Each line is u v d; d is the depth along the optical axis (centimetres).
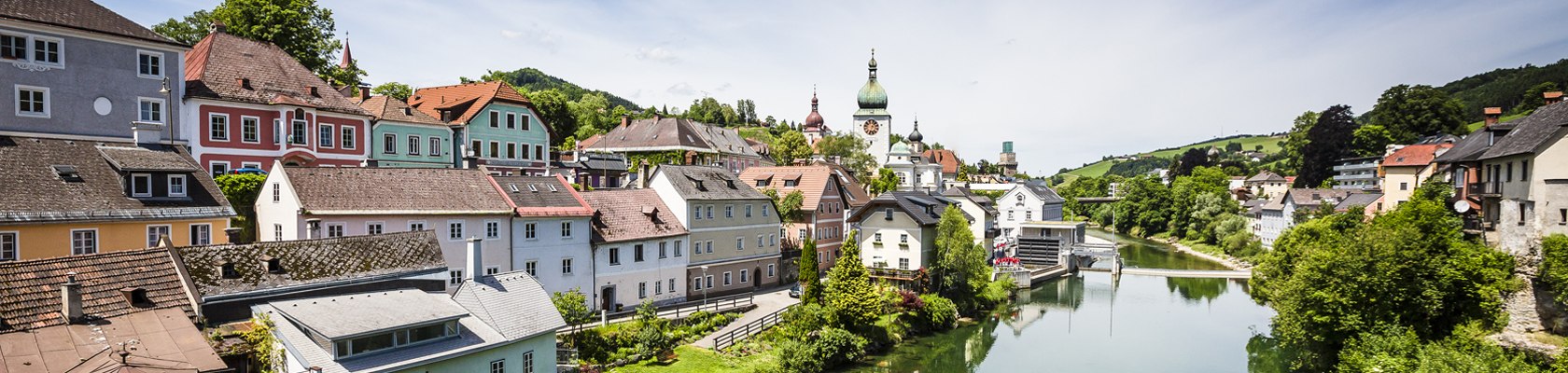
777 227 7119
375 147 6569
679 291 5962
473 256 3612
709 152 11300
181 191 3831
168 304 2827
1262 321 6862
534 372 3550
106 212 3481
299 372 2770
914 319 6159
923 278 6831
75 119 4775
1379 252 4212
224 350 2700
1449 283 4119
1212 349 5856
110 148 3797
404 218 4488
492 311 3462
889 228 7294
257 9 7194
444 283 3691
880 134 17575
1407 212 4841
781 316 5478
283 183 4344
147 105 5100
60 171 3534
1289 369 5169
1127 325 6694
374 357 2892
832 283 5438
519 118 7962
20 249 3238
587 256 5250
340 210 4288
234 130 5422
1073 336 6303
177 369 2330
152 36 5097
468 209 4672
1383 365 3797
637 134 11438
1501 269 4169
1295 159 17700
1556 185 3991
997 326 6619
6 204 3241
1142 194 15538
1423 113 13362
